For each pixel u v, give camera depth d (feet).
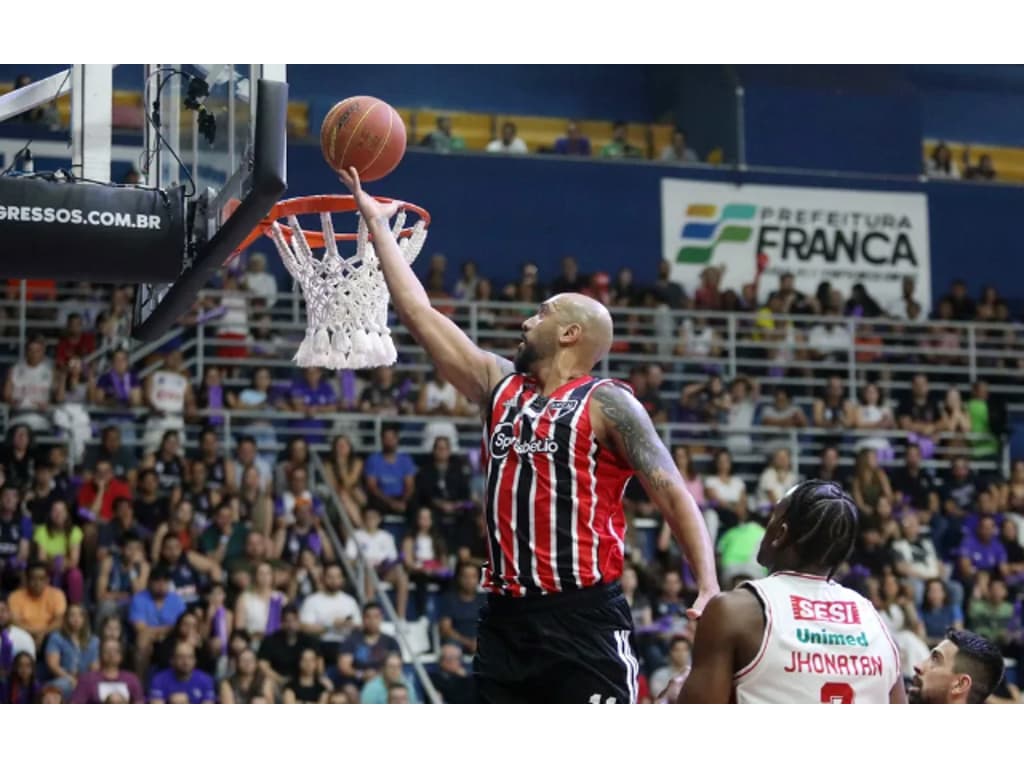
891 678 11.60
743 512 46.47
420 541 43.19
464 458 45.37
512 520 11.96
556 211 57.52
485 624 12.28
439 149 57.57
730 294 56.29
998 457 53.67
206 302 48.52
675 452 47.29
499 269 56.80
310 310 17.39
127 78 52.29
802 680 11.25
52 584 38.29
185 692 36.24
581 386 12.12
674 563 44.09
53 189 17.15
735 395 51.88
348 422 47.60
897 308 59.11
